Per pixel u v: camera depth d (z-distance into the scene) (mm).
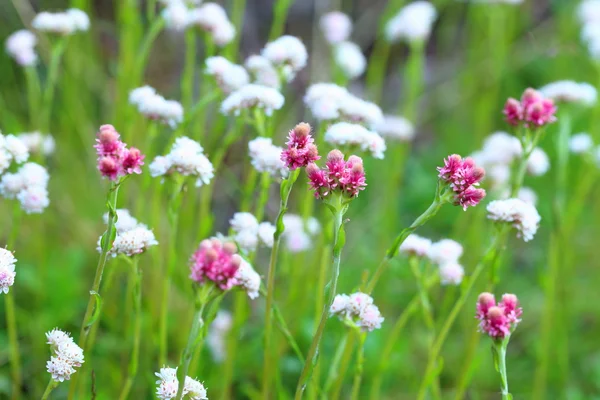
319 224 765
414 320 828
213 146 806
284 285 807
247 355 771
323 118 710
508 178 785
